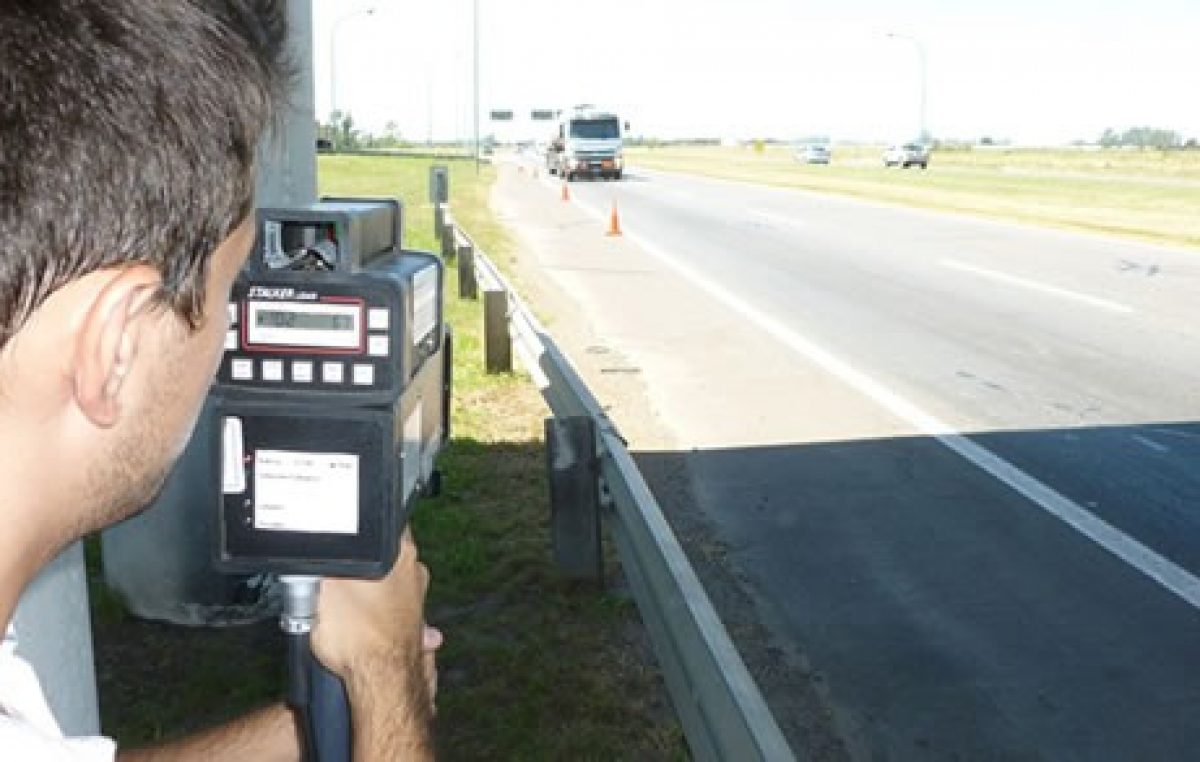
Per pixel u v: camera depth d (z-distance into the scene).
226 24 0.75
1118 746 3.81
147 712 3.86
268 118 0.79
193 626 4.45
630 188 40.75
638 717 3.87
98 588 4.75
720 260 17.45
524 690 4.02
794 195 35.53
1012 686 4.19
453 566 5.01
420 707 1.27
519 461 6.59
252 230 0.84
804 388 8.80
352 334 1.12
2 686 0.94
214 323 0.82
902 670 4.31
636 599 3.84
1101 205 29.45
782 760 2.16
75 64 0.68
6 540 0.74
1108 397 8.53
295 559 1.17
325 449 1.15
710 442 7.29
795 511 6.02
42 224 0.67
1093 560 5.37
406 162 61.41
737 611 4.82
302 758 1.38
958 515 5.96
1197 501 6.20
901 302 13.11
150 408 0.79
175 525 4.34
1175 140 146.88
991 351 10.26
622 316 12.07
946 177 50.41
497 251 17.83
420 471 1.29
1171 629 4.66
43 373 0.72
